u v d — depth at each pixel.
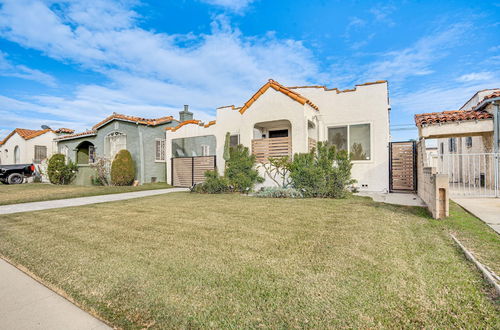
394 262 3.62
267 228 5.61
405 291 2.84
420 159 10.61
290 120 12.59
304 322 2.37
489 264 3.42
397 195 11.12
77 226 6.16
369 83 12.93
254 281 3.15
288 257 3.90
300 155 11.25
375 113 12.77
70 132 27.69
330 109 13.71
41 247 4.67
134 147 18.06
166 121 19.31
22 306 2.92
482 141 12.84
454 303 2.60
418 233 5.00
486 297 2.69
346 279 3.14
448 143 18.20
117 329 2.46
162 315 2.56
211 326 2.36
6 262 4.26
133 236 5.20
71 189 14.77
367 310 2.51
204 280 3.21
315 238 4.80
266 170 13.08
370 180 12.77
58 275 3.55
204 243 4.64
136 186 16.34
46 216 7.46
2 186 17.00
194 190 13.42
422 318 2.38
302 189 10.69
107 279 3.35
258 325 2.35
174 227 5.86
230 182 12.85
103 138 19.95
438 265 3.49
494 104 10.47
